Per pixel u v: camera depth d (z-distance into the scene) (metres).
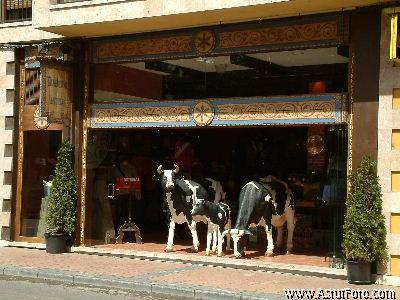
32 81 14.37
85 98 13.86
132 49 13.31
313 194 14.31
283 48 11.61
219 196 13.85
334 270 10.84
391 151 10.40
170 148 16.94
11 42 14.46
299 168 15.83
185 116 12.73
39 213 14.41
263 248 13.79
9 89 14.56
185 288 9.67
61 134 14.11
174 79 13.38
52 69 13.36
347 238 10.34
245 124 12.06
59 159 13.66
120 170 14.95
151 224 17.06
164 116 12.97
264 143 16.38
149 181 16.84
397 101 10.41
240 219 12.20
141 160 16.50
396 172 10.39
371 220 10.20
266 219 12.52
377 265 10.34
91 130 14.04
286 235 14.10
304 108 11.45
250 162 16.53
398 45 10.16
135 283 10.09
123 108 13.47
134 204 16.11
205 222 12.95
